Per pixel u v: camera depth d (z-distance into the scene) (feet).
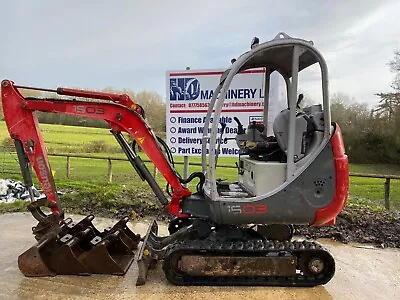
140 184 31.45
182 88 23.59
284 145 13.56
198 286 13.21
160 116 42.93
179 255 13.26
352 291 13.10
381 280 14.15
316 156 13.02
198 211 14.67
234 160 31.73
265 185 13.25
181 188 14.80
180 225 16.62
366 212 22.50
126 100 15.26
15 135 15.05
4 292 12.53
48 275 13.87
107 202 25.00
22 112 14.97
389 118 65.36
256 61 15.05
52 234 14.10
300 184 13.03
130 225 21.35
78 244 14.73
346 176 13.11
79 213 23.68
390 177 24.52
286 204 13.06
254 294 12.66
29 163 15.39
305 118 13.57
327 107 12.87
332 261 13.21
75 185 31.17
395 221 21.04
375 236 19.40
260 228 15.72
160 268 14.83
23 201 25.61
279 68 15.96
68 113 14.84
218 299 12.23
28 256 13.75
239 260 13.15
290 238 15.79
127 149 15.20
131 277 13.89
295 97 12.87
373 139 64.18
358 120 66.64
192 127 23.62
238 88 22.48
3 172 37.88
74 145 55.16
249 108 22.47
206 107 23.32
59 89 15.24
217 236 14.38
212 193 13.19
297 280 13.30
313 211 13.07
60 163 47.98
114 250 15.70
